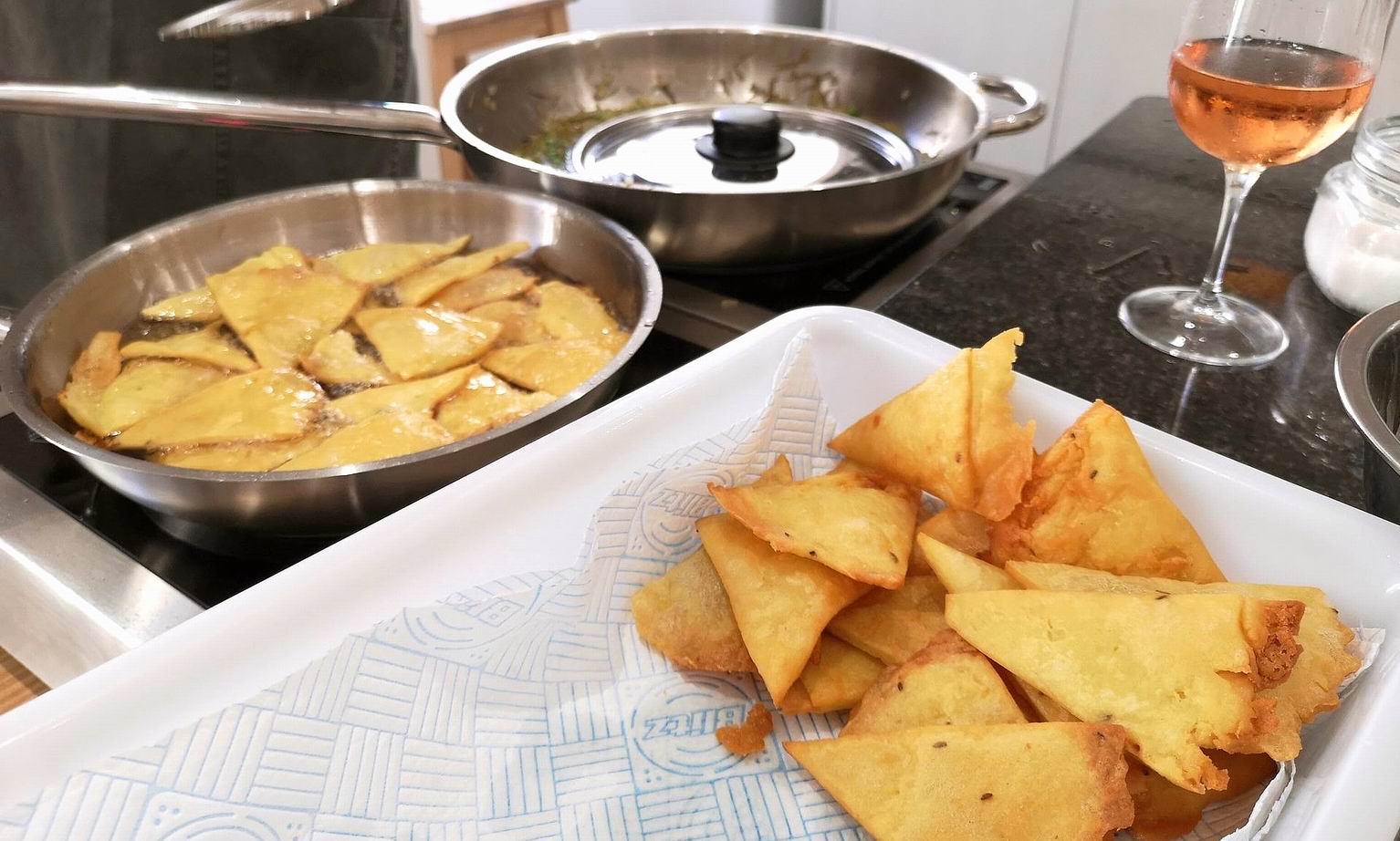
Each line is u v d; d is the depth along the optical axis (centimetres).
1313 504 46
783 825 41
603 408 52
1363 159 79
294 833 35
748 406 54
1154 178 112
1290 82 64
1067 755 37
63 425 69
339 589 42
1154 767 37
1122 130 126
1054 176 113
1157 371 75
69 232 123
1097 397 72
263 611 40
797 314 60
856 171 103
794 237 83
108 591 55
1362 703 38
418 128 87
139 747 34
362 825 37
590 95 118
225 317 81
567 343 79
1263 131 66
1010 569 45
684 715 44
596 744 42
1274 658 37
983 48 201
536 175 85
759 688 46
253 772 35
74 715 36
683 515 49
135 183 123
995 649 41
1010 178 114
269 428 68
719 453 49
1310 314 83
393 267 88
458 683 40
